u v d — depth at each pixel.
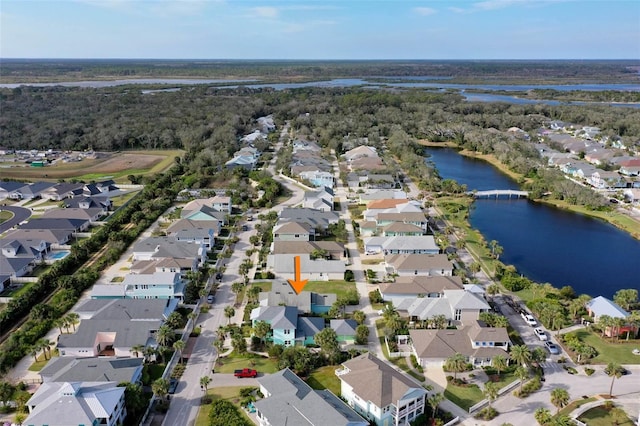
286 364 84.50
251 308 103.62
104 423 67.88
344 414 68.94
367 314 104.38
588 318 101.88
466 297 101.50
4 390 76.06
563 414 74.38
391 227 144.50
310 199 176.12
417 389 73.38
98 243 140.12
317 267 121.69
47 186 193.25
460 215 169.75
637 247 144.88
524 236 153.38
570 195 185.50
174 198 186.12
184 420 73.25
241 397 77.69
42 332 96.38
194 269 122.75
